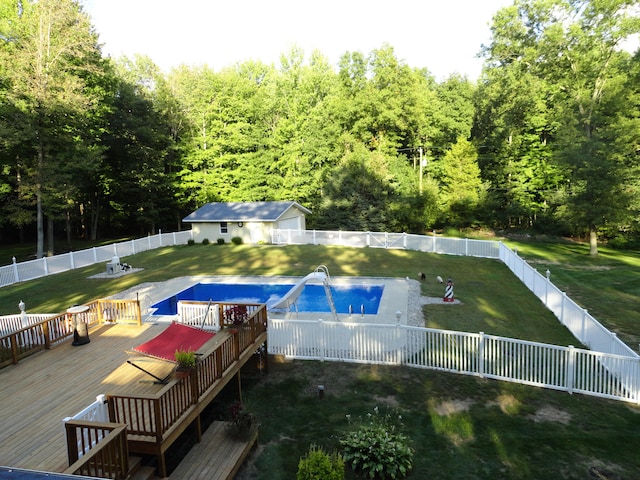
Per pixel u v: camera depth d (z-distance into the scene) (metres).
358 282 22.23
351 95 50.31
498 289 20.55
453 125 48.72
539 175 44.06
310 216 48.41
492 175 48.50
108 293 20.56
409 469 7.82
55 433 7.46
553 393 10.77
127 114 40.56
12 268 22.67
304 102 48.91
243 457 7.90
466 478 7.65
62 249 38.84
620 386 10.49
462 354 11.95
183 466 7.39
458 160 42.78
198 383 8.47
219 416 9.77
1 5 31.34
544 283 17.80
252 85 50.47
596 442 8.65
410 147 50.91
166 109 44.69
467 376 11.73
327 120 48.72
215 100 45.75
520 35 35.81
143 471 6.95
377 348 12.62
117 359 10.70
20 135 26.77
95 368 10.16
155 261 28.88
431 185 43.34
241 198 46.97
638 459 8.09
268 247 34.25
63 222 47.34
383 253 30.66
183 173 44.78
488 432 9.05
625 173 27.30
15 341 10.55
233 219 35.84
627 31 28.66
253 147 49.03
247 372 12.05
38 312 17.58
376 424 9.14
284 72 56.56
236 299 21.61
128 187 42.81
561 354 10.91
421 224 42.16
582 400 10.41
